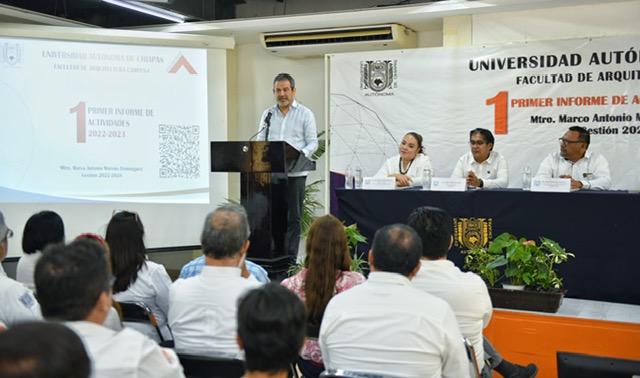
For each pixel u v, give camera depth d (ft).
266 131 18.17
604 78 17.90
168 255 22.82
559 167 17.62
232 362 6.27
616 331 9.62
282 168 14.01
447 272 8.09
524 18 19.53
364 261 13.05
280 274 14.61
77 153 19.40
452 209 12.53
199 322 7.36
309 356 8.56
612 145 17.93
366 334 6.47
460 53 19.35
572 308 10.66
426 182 14.44
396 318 6.44
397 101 20.10
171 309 7.54
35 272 4.91
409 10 19.83
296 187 15.42
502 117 18.99
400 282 6.69
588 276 11.43
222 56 20.80
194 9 21.80
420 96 19.85
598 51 17.90
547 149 18.61
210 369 6.39
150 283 9.30
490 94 19.11
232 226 7.40
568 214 11.55
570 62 18.20
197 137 20.52
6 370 2.78
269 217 14.39
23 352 2.84
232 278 7.39
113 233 9.18
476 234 12.30
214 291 7.32
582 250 11.46
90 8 22.04
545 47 18.42
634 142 17.74
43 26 19.10
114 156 19.72
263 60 24.56
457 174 17.83
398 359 6.36
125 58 19.84
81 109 19.42
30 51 18.97
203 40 20.51
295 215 15.39
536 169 18.75
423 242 8.18
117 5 20.80
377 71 20.22
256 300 4.56
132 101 19.88
